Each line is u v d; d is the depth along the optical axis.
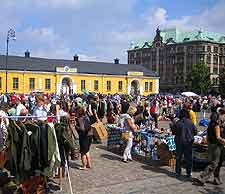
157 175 10.84
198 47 119.50
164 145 12.16
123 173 10.98
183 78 122.81
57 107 11.81
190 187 9.69
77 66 68.88
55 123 8.67
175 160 11.69
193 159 11.80
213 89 106.38
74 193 8.80
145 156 13.28
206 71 102.31
